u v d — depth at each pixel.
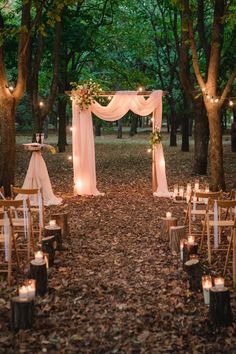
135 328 5.55
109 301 6.36
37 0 12.40
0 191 9.44
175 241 8.52
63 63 23.27
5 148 13.52
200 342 5.22
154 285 6.95
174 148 30.97
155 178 14.51
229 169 20.12
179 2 13.49
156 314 5.93
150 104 14.20
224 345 5.16
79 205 12.67
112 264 7.92
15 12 21.95
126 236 9.68
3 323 5.68
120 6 27.19
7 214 7.24
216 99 13.92
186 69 16.31
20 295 5.60
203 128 18.12
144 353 4.98
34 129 18.34
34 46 20.84
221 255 8.35
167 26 26.44
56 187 15.63
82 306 6.18
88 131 14.09
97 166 21.62
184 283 7.00
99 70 34.78
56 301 6.32
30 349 5.06
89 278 7.24
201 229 10.05
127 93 14.15
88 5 24.25
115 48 28.72
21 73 13.37
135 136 44.41
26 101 39.72
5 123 13.49
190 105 27.73
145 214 11.66
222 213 10.71
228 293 5.57
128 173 19.22
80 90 13.80
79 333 5.42
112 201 13.25
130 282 7.07
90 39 21.50
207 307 6.12
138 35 27.77
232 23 12.99
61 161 23.17
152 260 8.14
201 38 17.23
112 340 5.28
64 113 27.50
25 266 7.66
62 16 19.80
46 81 29.39
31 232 8.44
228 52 18.17
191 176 17.97
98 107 14.12
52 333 5.41
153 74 32.16
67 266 7.79
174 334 5.41
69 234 9.78
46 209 12.10
